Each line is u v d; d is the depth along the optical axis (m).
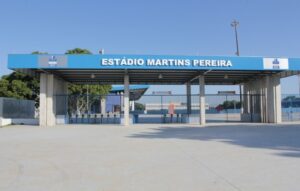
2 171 9.63
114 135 20.48
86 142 16.62
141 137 19.03
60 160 11.33
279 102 33.44
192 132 22.47
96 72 31.30
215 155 11.96
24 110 38.19
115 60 28.16
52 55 27.69
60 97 34.97
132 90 52.06
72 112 48.16
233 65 29.20
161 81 39.16
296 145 14.70
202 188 7.36
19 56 27.36
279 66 29.77
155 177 8.55
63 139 18.17
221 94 36.34
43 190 7.46
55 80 32.53
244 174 8.72
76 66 27.84
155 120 36.88
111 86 57.44
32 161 11.22
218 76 35.44
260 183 7.73
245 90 39.84
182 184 7.76
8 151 13.65
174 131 23.55
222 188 7.33
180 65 28.69
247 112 39.53
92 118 35.56
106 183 8.01
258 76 35.44
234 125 30.02
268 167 9.62
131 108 41.69
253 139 17.36
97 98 52.97
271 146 14.39
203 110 32.09
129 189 7.40
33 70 29.84
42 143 16.33
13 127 28.42
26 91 44.84
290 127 26.72
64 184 7.98
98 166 10.16
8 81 45.56
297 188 7.25
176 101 38.12
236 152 12.63
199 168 9.61
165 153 12.59
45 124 30.44
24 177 8.80
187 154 12.28
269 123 32.75
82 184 7.95
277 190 7.10
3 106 32.28
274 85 33.56
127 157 11.76
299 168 9.44
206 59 28.92
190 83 39.59
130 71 30.86
